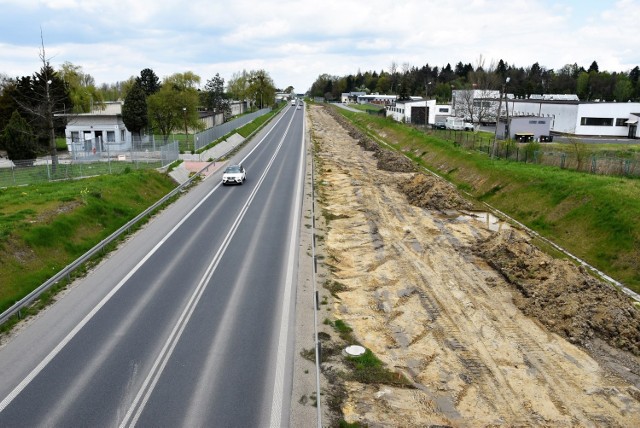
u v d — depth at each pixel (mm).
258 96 138875
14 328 14945
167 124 65688
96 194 27531
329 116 118000
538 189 30828
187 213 28438
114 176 34156
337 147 62375
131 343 14109
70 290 17703
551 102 74250
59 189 30125
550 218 27719
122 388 12023
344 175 42406
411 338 16062
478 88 100875
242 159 49812
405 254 23500
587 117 68750
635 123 66188
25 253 19547
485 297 19031
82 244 22500
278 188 35750
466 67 178750
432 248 24453
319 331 15438
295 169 44062
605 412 12570
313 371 13148
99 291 17609
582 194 27172
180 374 12641
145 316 15766
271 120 101188
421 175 38375
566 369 14406
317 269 20531
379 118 88750
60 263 20312
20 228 20672
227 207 29891
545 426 11984
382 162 50031
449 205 32031
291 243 23312
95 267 19938
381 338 15875
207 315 15883
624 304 17062
